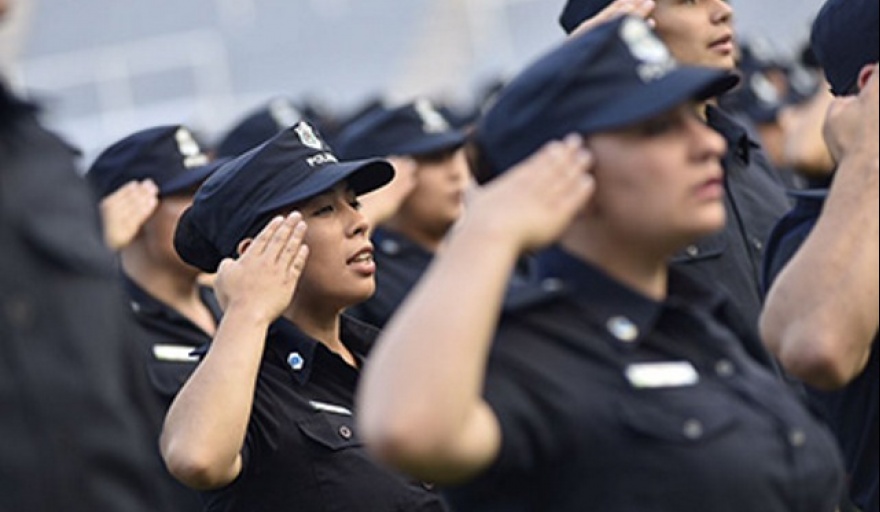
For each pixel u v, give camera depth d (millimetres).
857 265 11055
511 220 9398
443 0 60000
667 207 9742
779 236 12328
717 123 14727
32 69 59562
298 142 14172
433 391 9109
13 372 9602
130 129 59562
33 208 9773
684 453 9719
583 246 9969
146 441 10141
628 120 9625
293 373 13930
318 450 13758
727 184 14594
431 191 20453
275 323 14000
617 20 9867
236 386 13297
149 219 17203
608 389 9766
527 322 9852
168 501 10453
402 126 20672
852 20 12352
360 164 14047
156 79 60875
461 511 9859
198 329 16969
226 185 14203
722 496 9766
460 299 9242
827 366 11016
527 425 9625
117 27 60781
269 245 13609
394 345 9227
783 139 26109
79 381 9703
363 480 13773
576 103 9742
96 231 10008
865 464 11625
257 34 63250
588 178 9586
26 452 9586
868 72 12211
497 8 59281
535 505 9734
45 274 9742
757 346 10719
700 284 10508
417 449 9117
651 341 9969
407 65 61156
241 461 13609
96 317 9820
